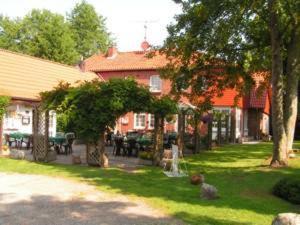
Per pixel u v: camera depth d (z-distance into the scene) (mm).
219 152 28594
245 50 25000
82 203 12164
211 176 17375
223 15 19797
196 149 27625
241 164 21547
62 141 24969
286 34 21531
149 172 18328
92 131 19688
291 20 19469
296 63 21453
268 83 31047
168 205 12031
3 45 64750
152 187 14734
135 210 11469
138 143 24906
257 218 10930
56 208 11508
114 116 19625
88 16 78062
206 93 26422
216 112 34812
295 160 21219
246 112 47188
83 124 19594
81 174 17266
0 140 23641
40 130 21516
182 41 22938
